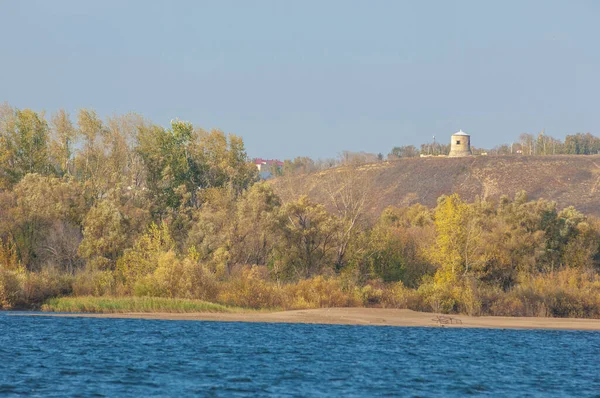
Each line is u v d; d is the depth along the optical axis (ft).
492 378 547.08
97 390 469.57
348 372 552.82
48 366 547.08
